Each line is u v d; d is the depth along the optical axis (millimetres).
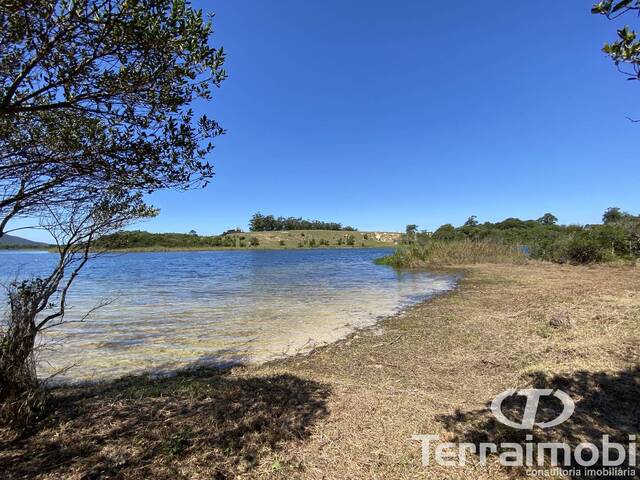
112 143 2910
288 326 9070
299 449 3154
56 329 8797
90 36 2346
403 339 7344
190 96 3045
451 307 10727
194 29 2680
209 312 10922
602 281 14398
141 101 2818
